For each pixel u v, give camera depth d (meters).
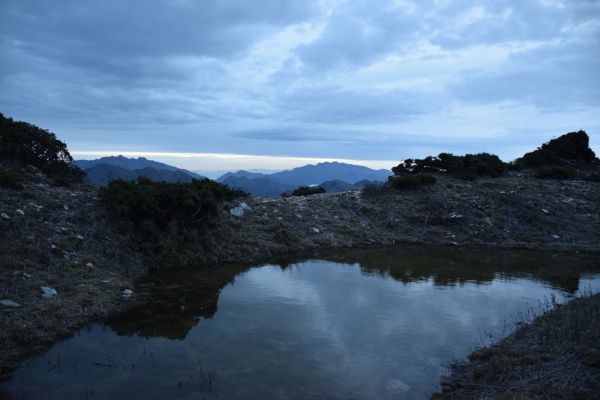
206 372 7.65
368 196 27.17
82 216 15.41
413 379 7.51
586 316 9.37
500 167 32.84
